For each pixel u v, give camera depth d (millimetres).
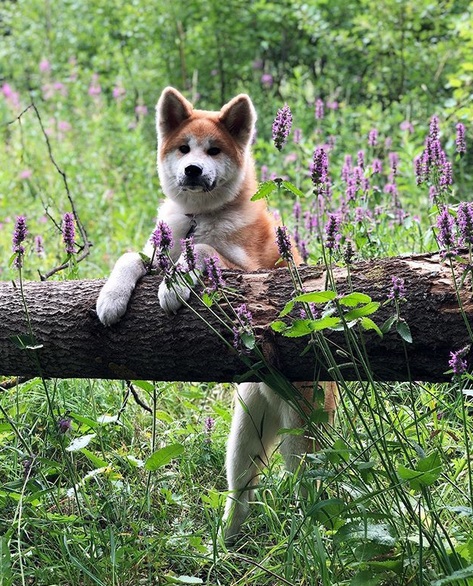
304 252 5465
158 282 3805
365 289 3516
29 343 3752
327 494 3799
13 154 9492
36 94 11570
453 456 4285
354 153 8727
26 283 3975
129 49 12117
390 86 10055
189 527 3912
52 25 13172
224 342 3582
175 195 5148
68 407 4746
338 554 3371
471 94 8211
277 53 11695
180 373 3746
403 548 3156
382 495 3408
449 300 3361
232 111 5211
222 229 4883
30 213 8289
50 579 3590
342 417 4316
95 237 7730
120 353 3748
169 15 11469
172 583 3549
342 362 3543
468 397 4398
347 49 10445
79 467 4492
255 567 3668
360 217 5277
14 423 4180
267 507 3775
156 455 3631
